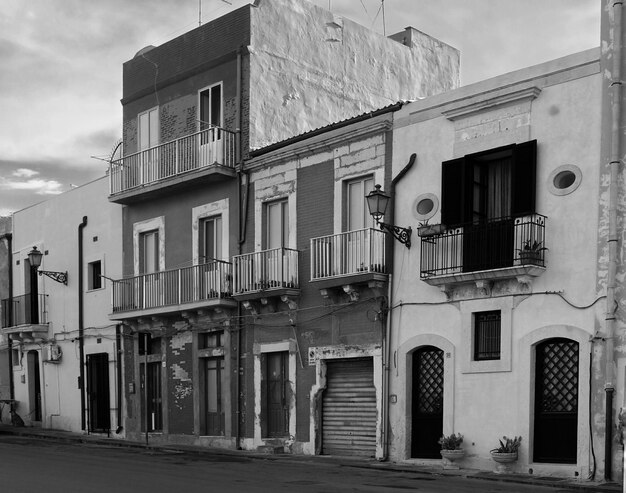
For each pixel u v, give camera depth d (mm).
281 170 21234
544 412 15555
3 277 32094
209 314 22703
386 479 14391
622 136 14875
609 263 14727
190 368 23266
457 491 12594
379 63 26469
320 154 20297
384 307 18328
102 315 26734
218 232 23109
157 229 24938
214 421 22641
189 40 24328
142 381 24969
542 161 15969
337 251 19266
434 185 17766
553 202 15711
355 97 25531
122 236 26172
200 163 22844
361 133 19188
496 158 17047
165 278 23828
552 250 15617
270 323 21094
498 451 15516
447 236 17109
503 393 16016
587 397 14773
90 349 27109
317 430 19734
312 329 20031
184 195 24016
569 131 15633
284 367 20859
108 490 12125
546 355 15719
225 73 23109
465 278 16516
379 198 17422
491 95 16719
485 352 16641
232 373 21969
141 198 24938
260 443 20938
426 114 18062
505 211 16844
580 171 15391
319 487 12836
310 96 24031
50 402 28719
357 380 19234
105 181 27094
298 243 20609
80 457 18094
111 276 26516
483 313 16750
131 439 24984
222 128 22484
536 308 15719
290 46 23766
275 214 21531
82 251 27922
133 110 25984
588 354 14844
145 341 23406
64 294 28594
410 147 18312
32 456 18172
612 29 15164
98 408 26844
